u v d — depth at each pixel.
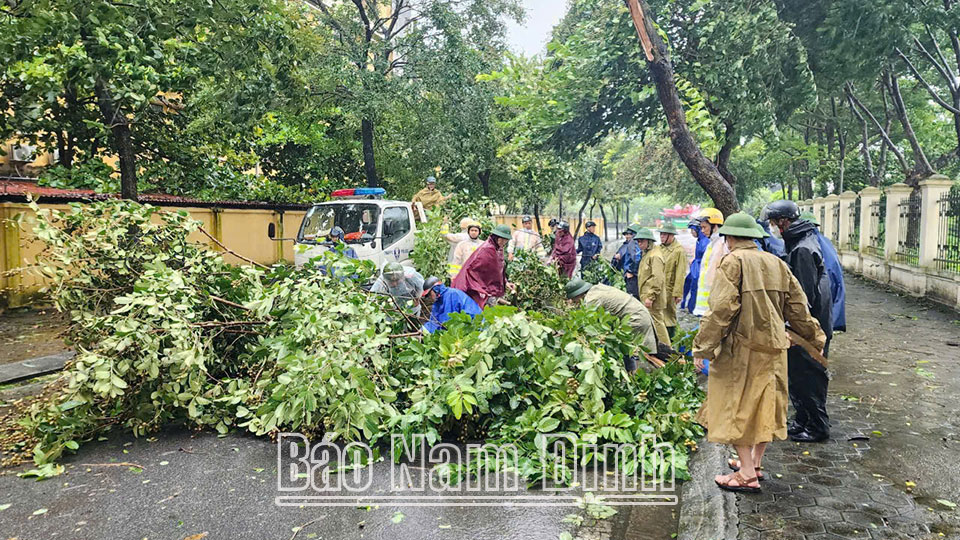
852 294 13.45
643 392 5.21
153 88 8.82
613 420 4.57
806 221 4.82
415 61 16.89
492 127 18.86
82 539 3.50
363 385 4.67
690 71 11.41
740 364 3.78
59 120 11.89
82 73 8.15
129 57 8.27
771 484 4.02
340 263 6.08
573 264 12.81
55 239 5.35
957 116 15.93
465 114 17.45
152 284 5.17
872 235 16.59
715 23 10.65
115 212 5.81
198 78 10.95
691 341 6.00
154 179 14.43
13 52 7.90
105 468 4.54
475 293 7.56
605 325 5.22
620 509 3.89
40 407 4.93
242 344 5.95
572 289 6.21
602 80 11.80
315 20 16.91
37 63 9.45
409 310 6.36
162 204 13.09
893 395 5.94
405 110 17.80
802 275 4.64
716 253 6.54
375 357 5.02
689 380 5.81
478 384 4.71
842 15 11.35
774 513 3.62
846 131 27.31
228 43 9.86
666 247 7.85
